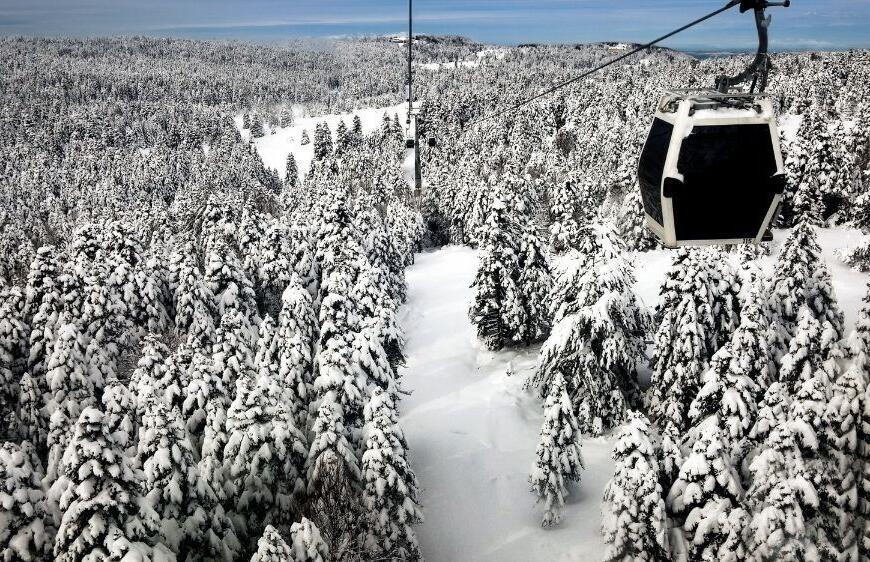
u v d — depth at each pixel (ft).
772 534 53.67
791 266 97.60
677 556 63.93
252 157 538.47
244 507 69.92
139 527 52.06
